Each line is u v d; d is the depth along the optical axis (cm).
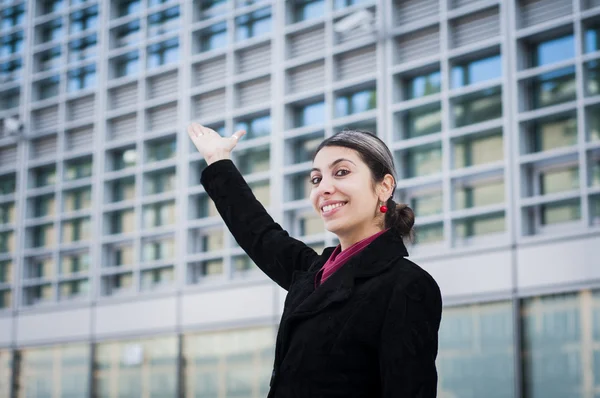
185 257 1068
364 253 187
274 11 1038
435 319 182
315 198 198
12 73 1291
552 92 847
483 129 863
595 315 777
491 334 836
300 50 1027
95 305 1141
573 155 818
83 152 1183
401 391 174
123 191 1162
